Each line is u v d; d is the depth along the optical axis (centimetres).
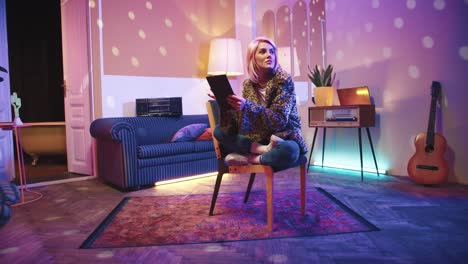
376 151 387
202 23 499
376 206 255
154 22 450
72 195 315
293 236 200
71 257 177
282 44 487
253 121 198
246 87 221
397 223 217
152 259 173
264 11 484
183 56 479
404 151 362
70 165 440
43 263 170
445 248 177
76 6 412
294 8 487
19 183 370
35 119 602
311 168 428
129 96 431
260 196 293
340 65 417
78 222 236
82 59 411
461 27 318
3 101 380
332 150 432
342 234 201
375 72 381
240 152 212
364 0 386
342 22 411
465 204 255
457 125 323
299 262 166
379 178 355
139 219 238
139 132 382
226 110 197
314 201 273
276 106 198
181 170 366
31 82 597
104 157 366
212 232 209
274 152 194
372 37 381
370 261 165
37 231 218
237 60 452
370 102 357
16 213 258
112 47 416
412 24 349
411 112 354
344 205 258
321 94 383
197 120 446
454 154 326
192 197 296
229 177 387
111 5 413
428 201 265
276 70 209
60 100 607
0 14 380
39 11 588
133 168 328
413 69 351
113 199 298
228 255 176
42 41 595
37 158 504
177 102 422
